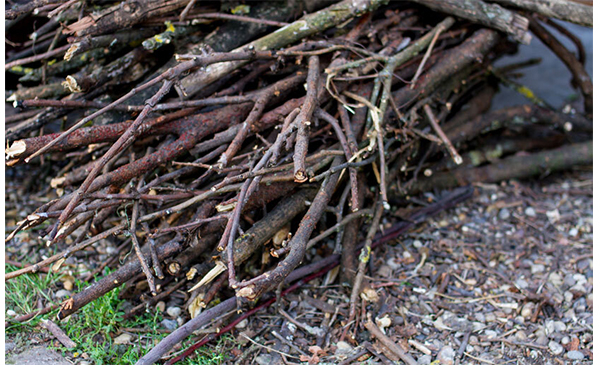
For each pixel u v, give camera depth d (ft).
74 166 8.04
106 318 6.40
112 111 7.07
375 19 8.67
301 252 5.75
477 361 6.42
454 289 7.60
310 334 6.66
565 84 13.70
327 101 7.52
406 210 8.91
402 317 6.99
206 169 7.25
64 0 6.75
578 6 8.73
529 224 9.05
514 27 8.48
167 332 6.46
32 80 7.70
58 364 5.83
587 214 9.34
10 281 6.95
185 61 6.26
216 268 5.92
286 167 6.19
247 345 6.48
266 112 7.39
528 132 11.20
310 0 7.97
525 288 7.66
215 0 7.55
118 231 6.16
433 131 8.92
